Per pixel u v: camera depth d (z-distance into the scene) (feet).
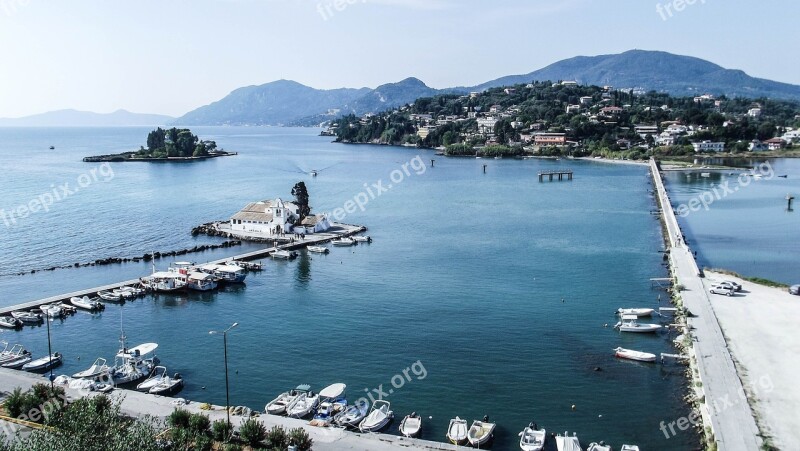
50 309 348.18
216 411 222.69
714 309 328.90
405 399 241.14
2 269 455.22
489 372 265.13
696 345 274.36
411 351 288.92
